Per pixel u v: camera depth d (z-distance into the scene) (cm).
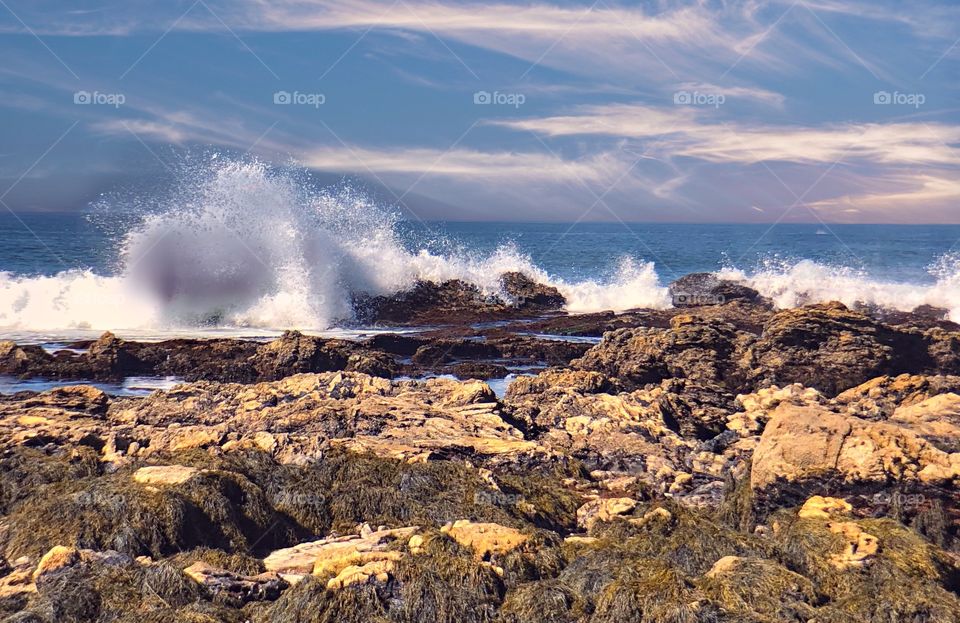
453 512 1216
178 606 917
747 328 3127
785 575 952
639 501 1282
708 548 1057
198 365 2286
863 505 1190
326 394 1730
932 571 990
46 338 2692
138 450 1394
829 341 2281
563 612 918
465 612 910
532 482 1347
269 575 989
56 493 1162
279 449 1388
